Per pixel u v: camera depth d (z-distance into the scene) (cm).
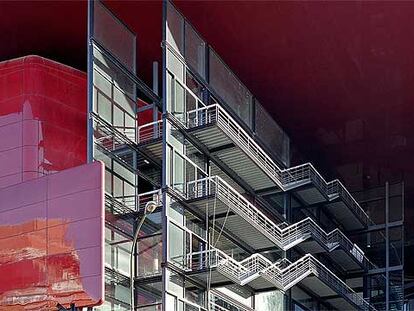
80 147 3706
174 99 3500
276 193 4206
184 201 3378
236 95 4172
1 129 3638
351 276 4984
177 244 3272
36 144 3569
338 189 4678
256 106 4406
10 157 3578
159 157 3553
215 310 3438
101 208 3088
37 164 3541
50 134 3616
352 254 4681
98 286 3006
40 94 3650
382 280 4975
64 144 3650
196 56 3788
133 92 3669
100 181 3117
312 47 4250
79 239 3095
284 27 4091
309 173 4406
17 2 3866
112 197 3306
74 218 3133
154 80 3906
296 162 4866
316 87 4597
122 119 3528
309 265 3991
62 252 3119
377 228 5147
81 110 3766
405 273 6128
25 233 3234
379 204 5228
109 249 3194
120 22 3653
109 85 3475
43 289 3123
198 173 3572
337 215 4909
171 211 3291
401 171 5303
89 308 3056
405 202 5791
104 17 3519
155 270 3222
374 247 5109
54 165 3588
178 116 3506
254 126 4331
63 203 3180
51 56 4347
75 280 3059
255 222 3594
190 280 3306
